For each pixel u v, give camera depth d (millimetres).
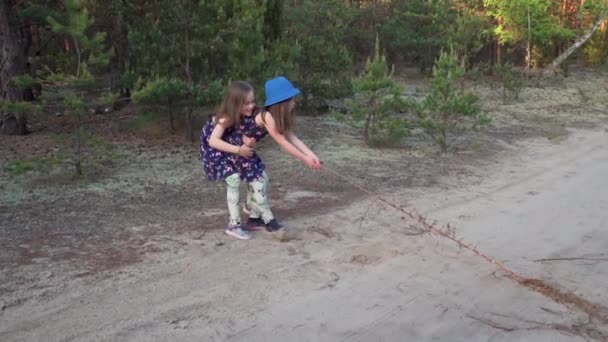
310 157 4898
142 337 3621
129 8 9164
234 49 8680
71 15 6852
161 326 3754
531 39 19469
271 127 4805
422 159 8852
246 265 4711
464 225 5910
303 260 4859
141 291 4199
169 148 8672
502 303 4238
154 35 8609
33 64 10500
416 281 4547
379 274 4648
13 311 3848
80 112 7004
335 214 6086
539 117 13297
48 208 5883
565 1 21844
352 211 6215
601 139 10953
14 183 6715
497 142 10367
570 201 6891
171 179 7105
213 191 6688
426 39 18938
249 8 9164
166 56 8633
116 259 4715
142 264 4645
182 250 4949
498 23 20281
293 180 7359
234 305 4059
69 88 7180
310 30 15391
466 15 18484
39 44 12430
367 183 7352
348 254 5031
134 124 9141
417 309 4109
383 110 9398
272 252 4992
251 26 8883
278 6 11109
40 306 3926
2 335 3572
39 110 7039
